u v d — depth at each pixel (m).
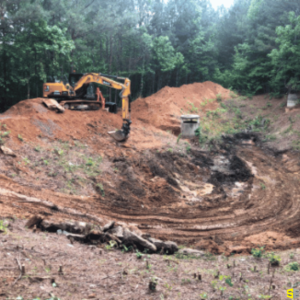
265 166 21.16
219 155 22.52
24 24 29.66
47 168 14.00
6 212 9.05
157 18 55.72
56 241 7.12
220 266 7.55
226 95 38.03
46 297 4.15
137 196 14.54
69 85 22.42
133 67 43.91
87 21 38.69
